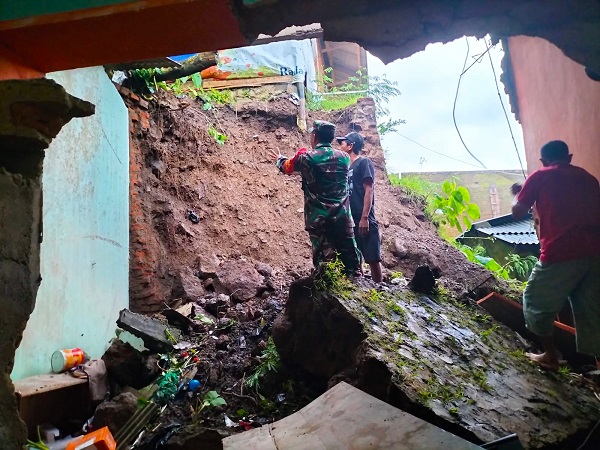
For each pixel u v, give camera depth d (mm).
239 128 8008
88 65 3572
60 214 4070
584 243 3422
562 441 2859
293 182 7816
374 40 2498
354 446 2270
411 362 3285
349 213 4574
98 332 4812
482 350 3824
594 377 3930
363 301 3936
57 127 2305
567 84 4176
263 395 4230
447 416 2791
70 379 3803
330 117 8953
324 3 2424
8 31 3068
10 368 2162
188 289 6055
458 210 7730
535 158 5406
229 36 3248
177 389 4363
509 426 2859
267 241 7035
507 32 2428
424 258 6234
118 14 2965
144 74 6539
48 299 3854
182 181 6887
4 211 2160
